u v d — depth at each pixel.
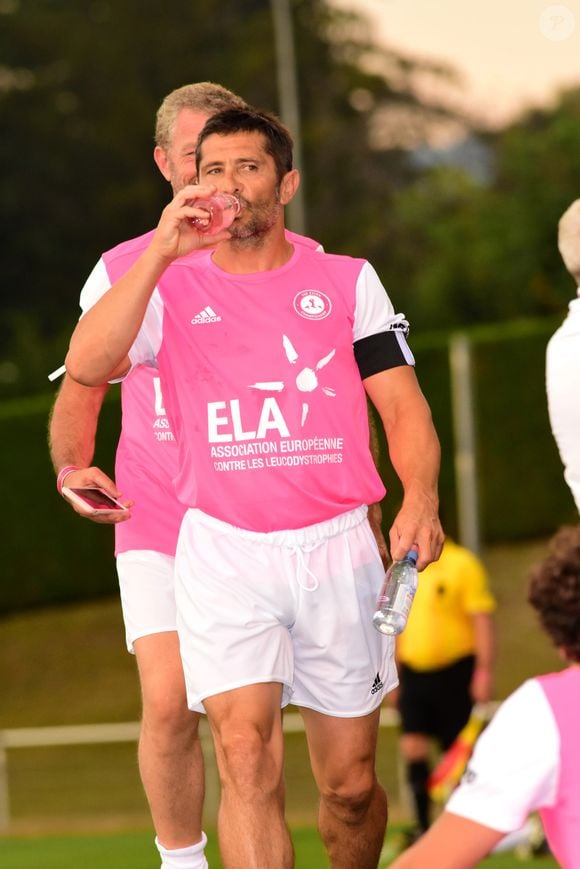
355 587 10.72
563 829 7.73
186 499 10.77
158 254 10.05
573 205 9.91
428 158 125.44
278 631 10.59
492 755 7.77
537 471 66.75
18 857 25.52
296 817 31.50
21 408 66.50
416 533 10.30
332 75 122.62
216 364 10.47
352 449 10.62
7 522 66.25
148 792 12.10
